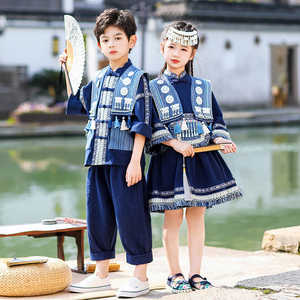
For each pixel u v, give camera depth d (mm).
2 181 10258
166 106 3453
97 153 3330
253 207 7684
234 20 28188
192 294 3092
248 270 4121
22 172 11383
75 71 3479
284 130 21172
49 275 3359
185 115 3465
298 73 30391
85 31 22734
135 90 3318
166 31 3555
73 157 13930
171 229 3488
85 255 5332
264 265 4293
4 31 24875
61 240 4133
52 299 3279
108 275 3811
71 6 26734
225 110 28531
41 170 11648
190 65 3684
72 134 19922
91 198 3404
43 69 25328
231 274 3992
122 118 3311
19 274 3318
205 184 3389
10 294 3324
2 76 25062
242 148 15227
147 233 3361
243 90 28953
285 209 7523
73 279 3795
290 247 4699
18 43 25109
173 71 3557
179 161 3361
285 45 29656
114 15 3385
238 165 11969
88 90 3514
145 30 25859
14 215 7258
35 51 25344
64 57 3602
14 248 5672
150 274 3902
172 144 3332
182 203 3279
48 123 22172
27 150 15594
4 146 16781
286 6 29141
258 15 28281
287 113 26344
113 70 3443
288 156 13352
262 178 10258
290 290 3076
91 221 3396
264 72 29328
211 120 3549
